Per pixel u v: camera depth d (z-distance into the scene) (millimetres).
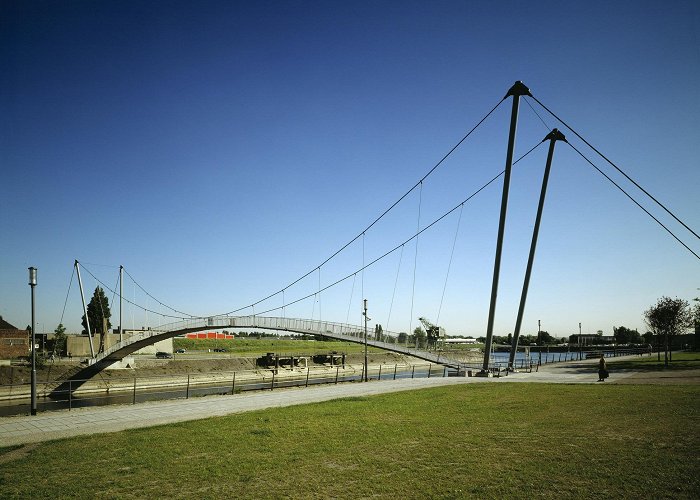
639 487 9055
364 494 9250
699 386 25500
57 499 9281
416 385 32469
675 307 51719
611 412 17312
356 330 52500
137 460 12102
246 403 23562
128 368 63031
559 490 9070
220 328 57969
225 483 10102
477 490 9211
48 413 21062
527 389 27094
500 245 38688
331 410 20062
